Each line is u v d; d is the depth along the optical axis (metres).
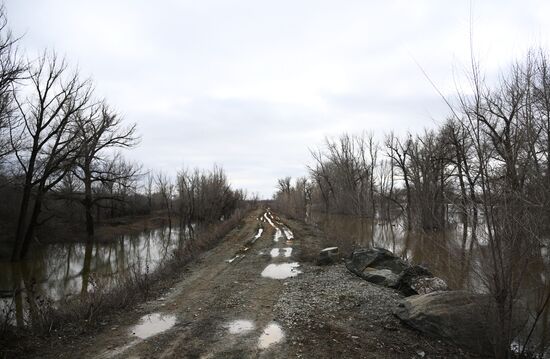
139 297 11.54
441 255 11.28
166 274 15.09
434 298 8.51
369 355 7.17
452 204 7.07
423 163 31.39
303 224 40.00
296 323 9.10
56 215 30.73
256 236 29.38
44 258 26.64
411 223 19.33
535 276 6.34
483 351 7.04
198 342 7.99
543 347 6.86
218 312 10.16
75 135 26.72
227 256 20.09
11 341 7.65
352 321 9.10
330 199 56.09
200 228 35.25
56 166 26.03
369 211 39.16
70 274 21.09
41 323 8.43
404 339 7.88
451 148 24.41
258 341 8.02
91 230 36.22
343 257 18.50
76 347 7.68
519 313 6.62
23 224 25.45
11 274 21.47
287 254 20.53
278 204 85.75
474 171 6.45
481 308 6.64
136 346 7.76
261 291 12.51
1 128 20.52
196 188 44.44
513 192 5.94
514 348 7.09
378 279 13.26
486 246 6.27
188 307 10.65
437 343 7.60
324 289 12.40
